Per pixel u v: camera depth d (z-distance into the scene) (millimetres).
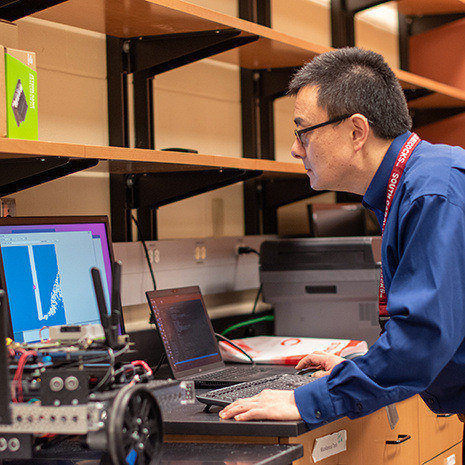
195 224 2600
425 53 3721
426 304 1284
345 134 1504
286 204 2918
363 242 2336
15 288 1543
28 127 1508
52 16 1943
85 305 1737
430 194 1334
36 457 1179
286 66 2736
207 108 2648
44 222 1660
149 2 1773
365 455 1657
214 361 2045
